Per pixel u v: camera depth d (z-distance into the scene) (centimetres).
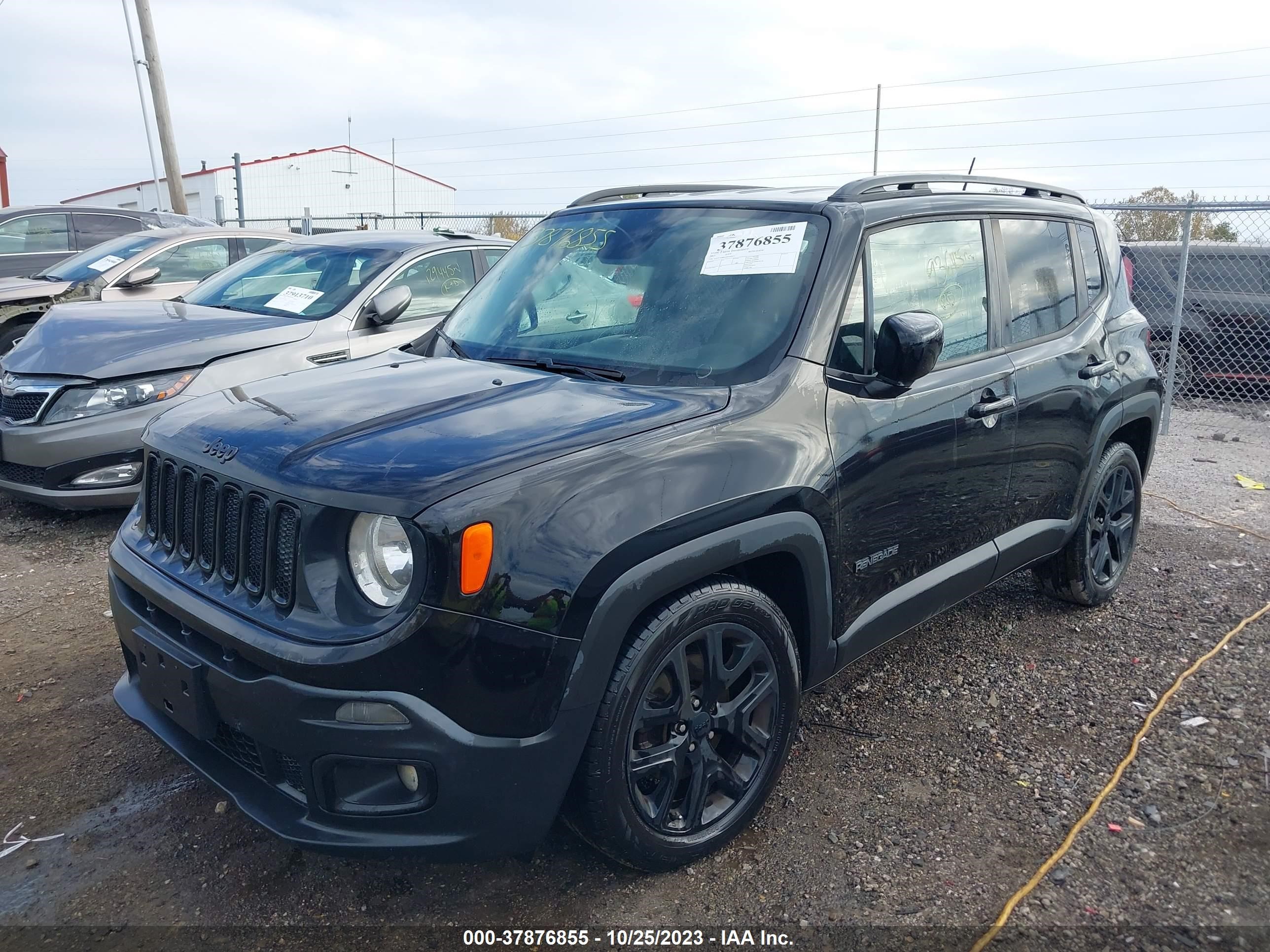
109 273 822
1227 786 311
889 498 309
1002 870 272
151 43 1819
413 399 282
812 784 316
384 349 625
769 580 296
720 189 391
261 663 232
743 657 273
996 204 385
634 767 251
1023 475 374
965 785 315
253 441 260
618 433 254
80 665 402
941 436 325
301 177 3828
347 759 225
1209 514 614
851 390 298
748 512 261
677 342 308
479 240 712
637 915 257
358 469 235
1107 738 343
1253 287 967
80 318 612
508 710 226
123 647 301
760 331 299
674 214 357
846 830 292
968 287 357
